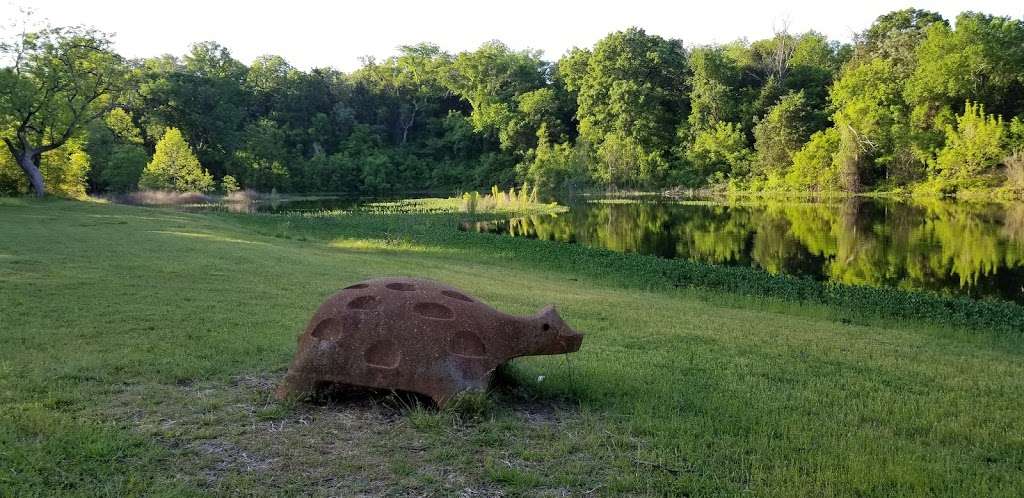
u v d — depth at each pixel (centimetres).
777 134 6041
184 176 5466
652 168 6675
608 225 3853
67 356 664
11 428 470
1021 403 623
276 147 6944
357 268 1469
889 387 668
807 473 443
